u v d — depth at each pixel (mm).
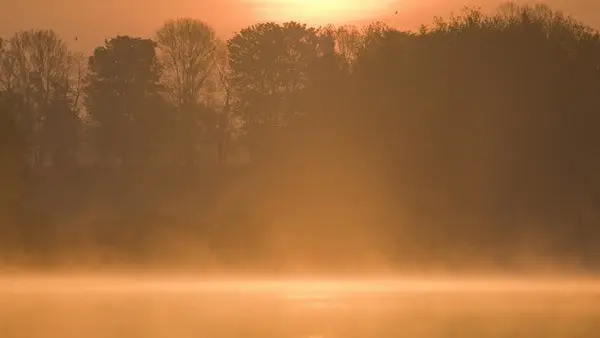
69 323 99062
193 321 101812
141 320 102125
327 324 99438
